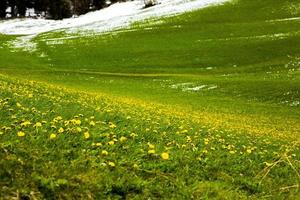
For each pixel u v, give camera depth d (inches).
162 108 1595.7
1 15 6899.6
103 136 459.8
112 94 2084.2
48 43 3836.1
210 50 3105.3
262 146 761.0
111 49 3398.1
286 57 2778.1
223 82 2266.2
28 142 381.1
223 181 420.5
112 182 347.9
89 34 4136.3
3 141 368.8
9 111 494.9
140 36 3722.9
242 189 415.5
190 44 3324.3
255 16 3993.6
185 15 4308.6
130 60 3102.9
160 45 3385.8
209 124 1143.6
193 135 660.1
